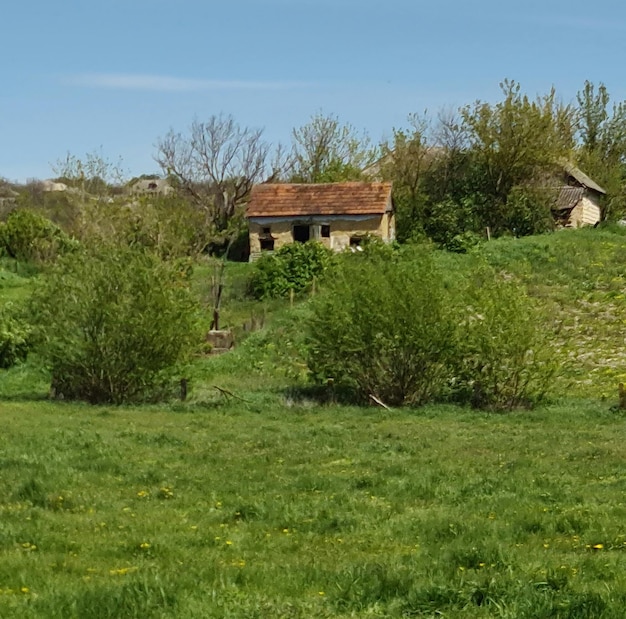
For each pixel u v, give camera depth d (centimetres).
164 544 1091
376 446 2073
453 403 3023
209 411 2839
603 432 2384
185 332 3159
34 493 1427
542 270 5175
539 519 1235
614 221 7756
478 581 856
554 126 7188
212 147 7650
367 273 3150
